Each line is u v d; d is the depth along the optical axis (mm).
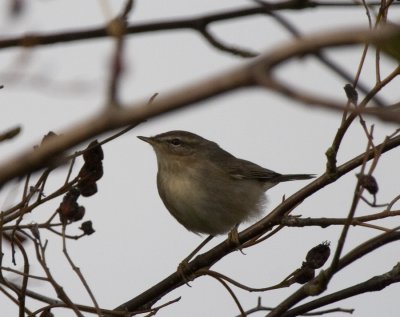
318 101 3230
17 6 5551
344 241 7926
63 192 8461
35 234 8203
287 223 9875
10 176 3633
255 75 3275
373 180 7867
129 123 3801
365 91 7938
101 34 7887
